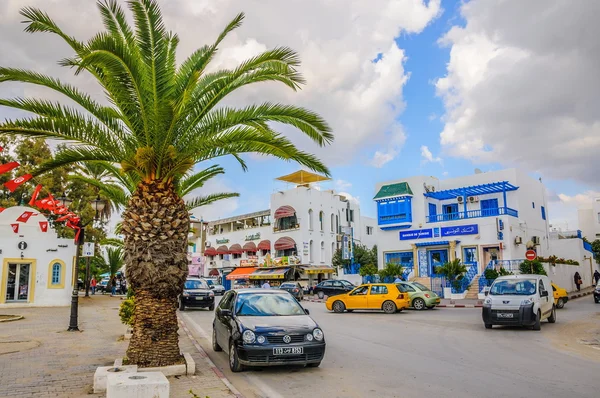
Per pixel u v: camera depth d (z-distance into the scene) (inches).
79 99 361.7
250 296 424.2
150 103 346.6
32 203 647.8
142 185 355.6
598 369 364.8
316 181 2089.1
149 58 335.9
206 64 350.9
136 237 340.8
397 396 289.4
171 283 345.1
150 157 344.2
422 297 952.3
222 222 2352.4
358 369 370.6
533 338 539.5
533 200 1507.1
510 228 1280.8
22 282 1027.9
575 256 1614.2
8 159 1364.4
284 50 350.9
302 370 368.2
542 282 672.4
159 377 238.7
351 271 1738.4
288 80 375.6
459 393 294.4
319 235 1948.8
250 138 373.7
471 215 1437.0
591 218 2370.8
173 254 345.7
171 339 350.0
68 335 564.7
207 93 391.2
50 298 1042.7
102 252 1815.9
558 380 327.6
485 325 630.5
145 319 344.8
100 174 1444.4
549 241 1601.9
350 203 2203.5
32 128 338.3
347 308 918.4
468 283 1233.4
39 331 602.2
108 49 308.0
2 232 1007.6
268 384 324.8
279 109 375.6
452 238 1348.4
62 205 673.0
